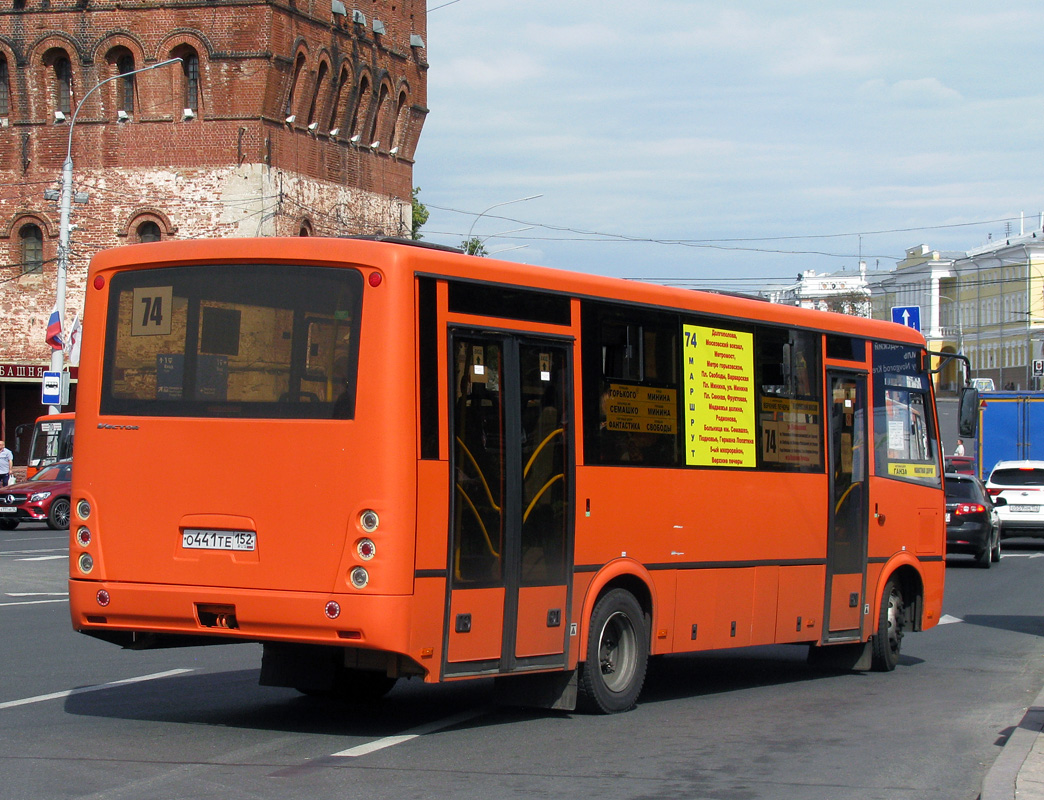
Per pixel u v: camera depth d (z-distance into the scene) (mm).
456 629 9086
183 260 9469
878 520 13641
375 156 51438
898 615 14047
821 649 13914
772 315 12297
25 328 47562
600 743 9445
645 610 10891
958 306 118688
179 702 10914
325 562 8820
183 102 45531
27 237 47594
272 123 45344
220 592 9086
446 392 9070
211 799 7559
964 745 9688
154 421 9430
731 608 11672
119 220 46125
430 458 8922
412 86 53312
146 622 9375
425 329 8984
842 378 13234
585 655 10156
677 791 8023
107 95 46094
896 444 14070
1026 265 106500
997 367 111500
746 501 11836
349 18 49000
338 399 8898
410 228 54000
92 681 11969
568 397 10086
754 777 8461
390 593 8695
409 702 11180
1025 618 18500
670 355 11102
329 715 10406
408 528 8758
